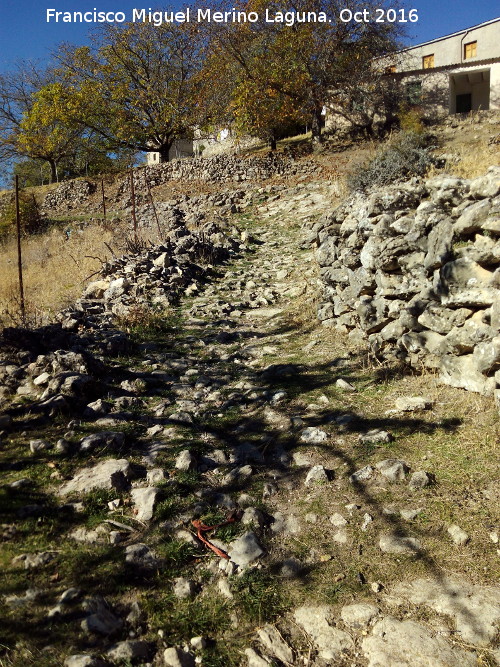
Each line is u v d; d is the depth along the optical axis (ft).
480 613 8.80
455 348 15.47
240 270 35.86
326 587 9.66
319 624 8.97
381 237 18.39
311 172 70.08
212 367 20.20
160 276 31.78
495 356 13.87
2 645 8.18
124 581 9.63
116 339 21.09
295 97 80.02
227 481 12.75
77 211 86.58
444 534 10.55
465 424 13.94
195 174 82.12
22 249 58.34
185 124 103.81
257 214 55.72
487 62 80.18
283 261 36.96
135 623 8.87
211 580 9.90
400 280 17.83
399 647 8.39
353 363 18.99
